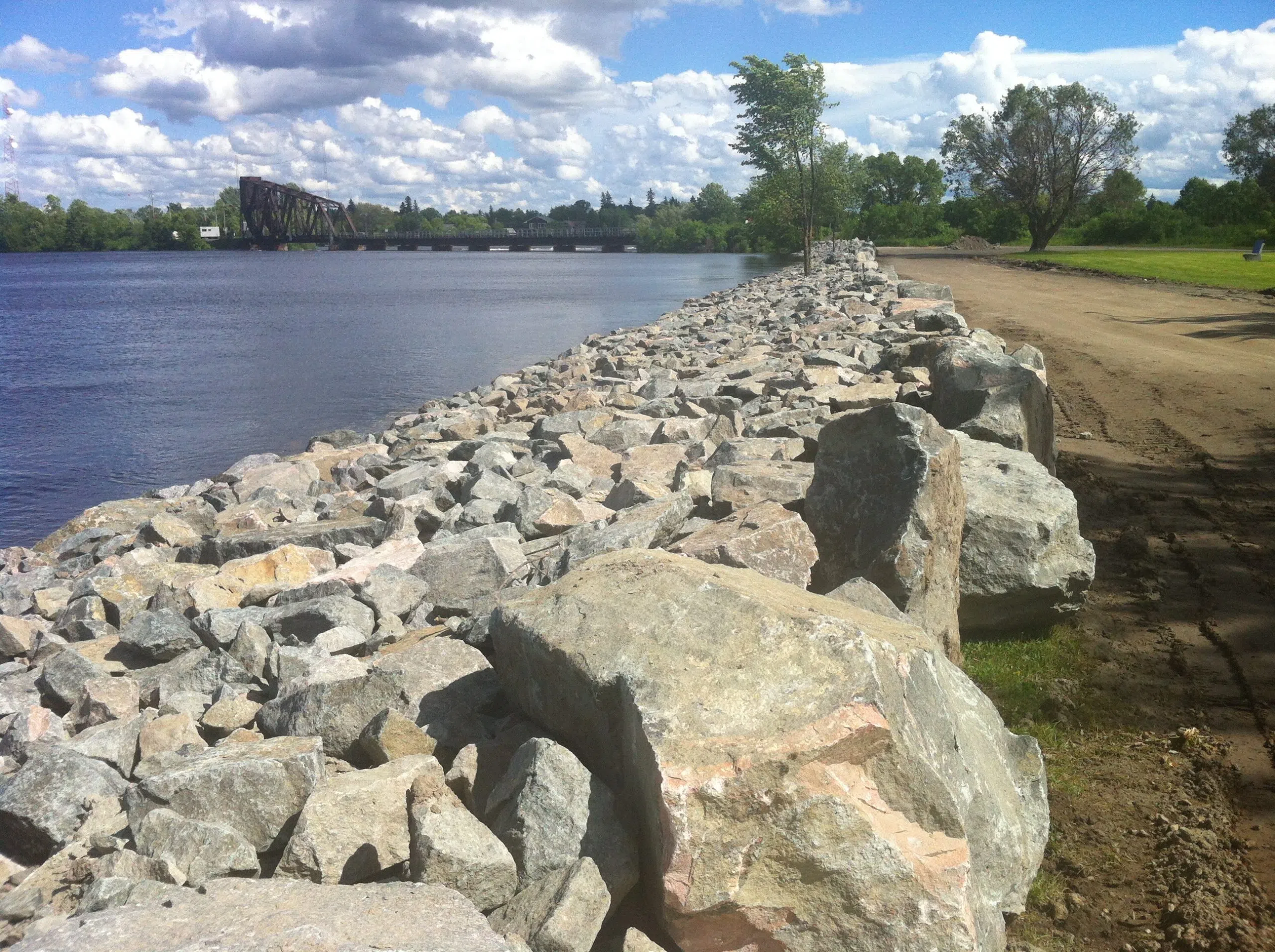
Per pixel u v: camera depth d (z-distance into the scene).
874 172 111.44
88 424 19.14
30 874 4.02
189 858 3.75
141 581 8.28
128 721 5.40
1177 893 4.20
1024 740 4.59
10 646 7.41
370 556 7.77
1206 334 20.36
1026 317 24.17
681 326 26.77
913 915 3.24
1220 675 6.13
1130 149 61.19
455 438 14.59
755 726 3.41
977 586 6.55
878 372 14.37
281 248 178.38
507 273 79.69
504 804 3.80
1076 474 10.48
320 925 2.96
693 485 8.05
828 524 6.20
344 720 4.76
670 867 3.19
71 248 163.88
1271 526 8.69
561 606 4.33
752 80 32.59
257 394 22.22
